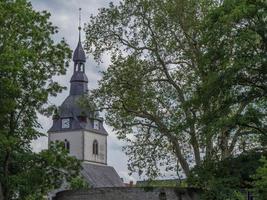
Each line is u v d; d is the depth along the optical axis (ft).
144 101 147.74
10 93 134.92
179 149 148.36
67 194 142.41
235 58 120.06
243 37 117.19
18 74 137.08
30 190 138.00
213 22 122.72
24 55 131.64
